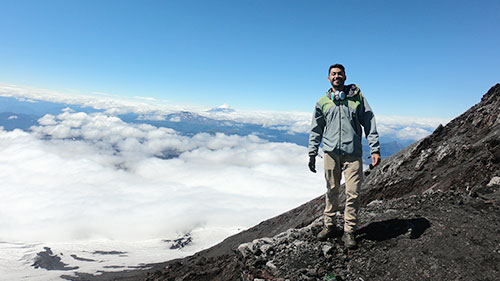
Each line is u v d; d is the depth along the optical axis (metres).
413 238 5.57
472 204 6.68
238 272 6.52
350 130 5.70
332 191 6.16
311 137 6.45
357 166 5.73
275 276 5.71
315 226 7.20
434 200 7.23
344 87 6.04
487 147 16.69
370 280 4.90
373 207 7.81
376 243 5.75
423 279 4.59
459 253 4.91
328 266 5.45
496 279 4.28
